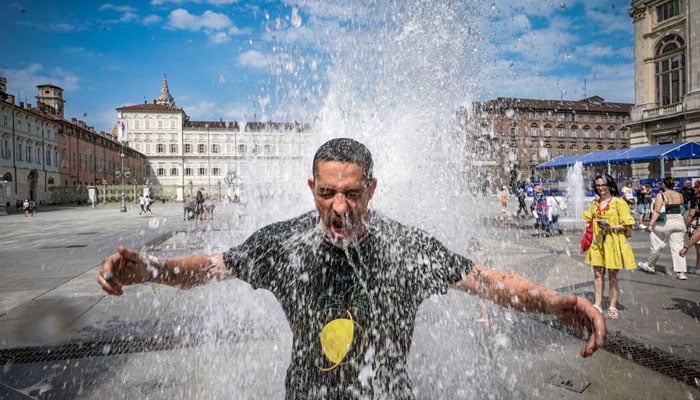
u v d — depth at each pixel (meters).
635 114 31.44
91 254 9.41
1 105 45.16
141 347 3.53
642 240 10.80
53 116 60.09
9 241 12.62
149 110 85.75
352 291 1.29
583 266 7.01
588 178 26.09
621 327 3.96
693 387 2.75
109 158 77.19
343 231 1.25
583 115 44.66
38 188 53.50
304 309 1.32
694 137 27.56
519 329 3.77
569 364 3.08
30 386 2.88
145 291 5.43
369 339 1.30
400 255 1.31
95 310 4.62
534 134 36.84
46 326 4.10
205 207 20.89
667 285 5.75
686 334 3.76
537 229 12.88
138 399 2.68
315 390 1.32
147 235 13.36
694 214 8.66
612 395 2.65
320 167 1.23
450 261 1.35
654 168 26.88
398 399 1.33
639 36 31.02
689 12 27.41
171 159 86.44
